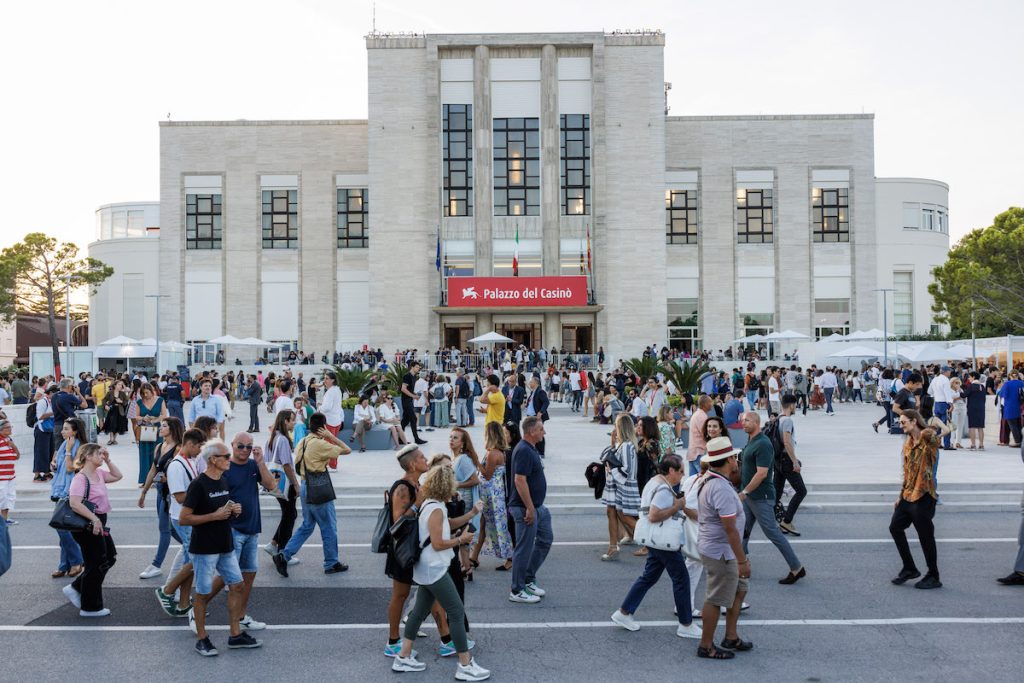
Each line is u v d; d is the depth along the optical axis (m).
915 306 55.56
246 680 6.45
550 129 49.19
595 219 49.34
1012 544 11.09
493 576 9.70
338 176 53.59
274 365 44.25
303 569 9.99
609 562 10.28
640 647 7.17
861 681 6.34
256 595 8.87
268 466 9.80
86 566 8.12
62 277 48.59
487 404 17.12
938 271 49.47
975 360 32.69
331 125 53.69
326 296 53.03
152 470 10.01
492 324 49.62
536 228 49.38
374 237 49.31
